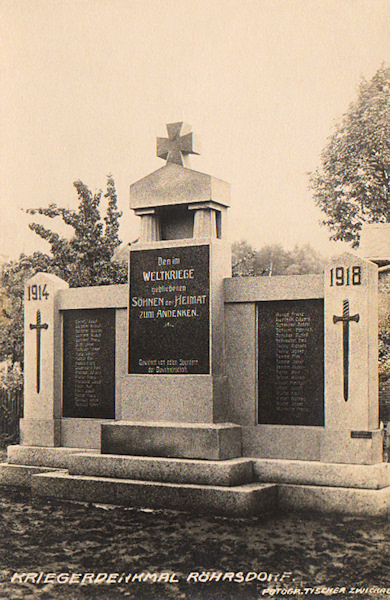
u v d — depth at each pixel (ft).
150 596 20.43
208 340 32.09
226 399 32.53
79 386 37.01
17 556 23.89
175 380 32.45
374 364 29.76
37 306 37.88
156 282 33.71
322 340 30.81
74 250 72.95
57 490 32.30
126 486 30.55
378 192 89.92
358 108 92.48
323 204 94.17
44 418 37.32
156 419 32.78
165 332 33.19
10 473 36.68
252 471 30.78
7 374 72.02
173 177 33.99
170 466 30.50
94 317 36.73
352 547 24.23
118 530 26.71
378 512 27.71
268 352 31.91
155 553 23.90
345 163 92.12
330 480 29.09
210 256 32.45
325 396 29.71
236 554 23.71
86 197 74.79
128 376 33.65
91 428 36.40
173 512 29.12
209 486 29.25
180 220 35.42
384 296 47.52
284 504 29.66
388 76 91.91
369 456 28.78
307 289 31.04
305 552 23.77
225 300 32.94
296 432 30.91
